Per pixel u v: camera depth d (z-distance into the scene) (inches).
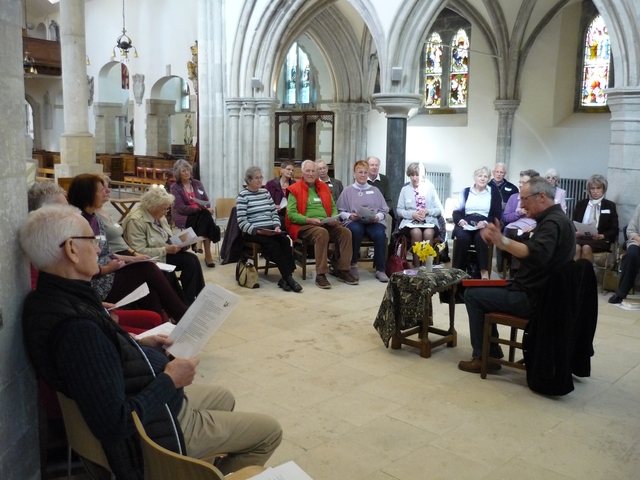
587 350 160.4
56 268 78.8
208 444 90.6
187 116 837.2
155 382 80.5
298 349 189.3
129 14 748.0
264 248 262.2
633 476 119.4
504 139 520.7
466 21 548.1
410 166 287.6
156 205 192.7
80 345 73.5
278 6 391.2
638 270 261.1
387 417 143.6
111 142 852.6
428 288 180.1
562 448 130.0
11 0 75.8
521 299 159.8
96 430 74.1
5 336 72.6
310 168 273.9
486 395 157.2
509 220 274.7
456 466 121.6
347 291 260.8
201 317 100.2
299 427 137.7
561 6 476.1
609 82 472.4
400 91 341.4
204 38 414.6
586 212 268.7
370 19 343.3
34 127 999.6
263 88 410.3
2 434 71.9
